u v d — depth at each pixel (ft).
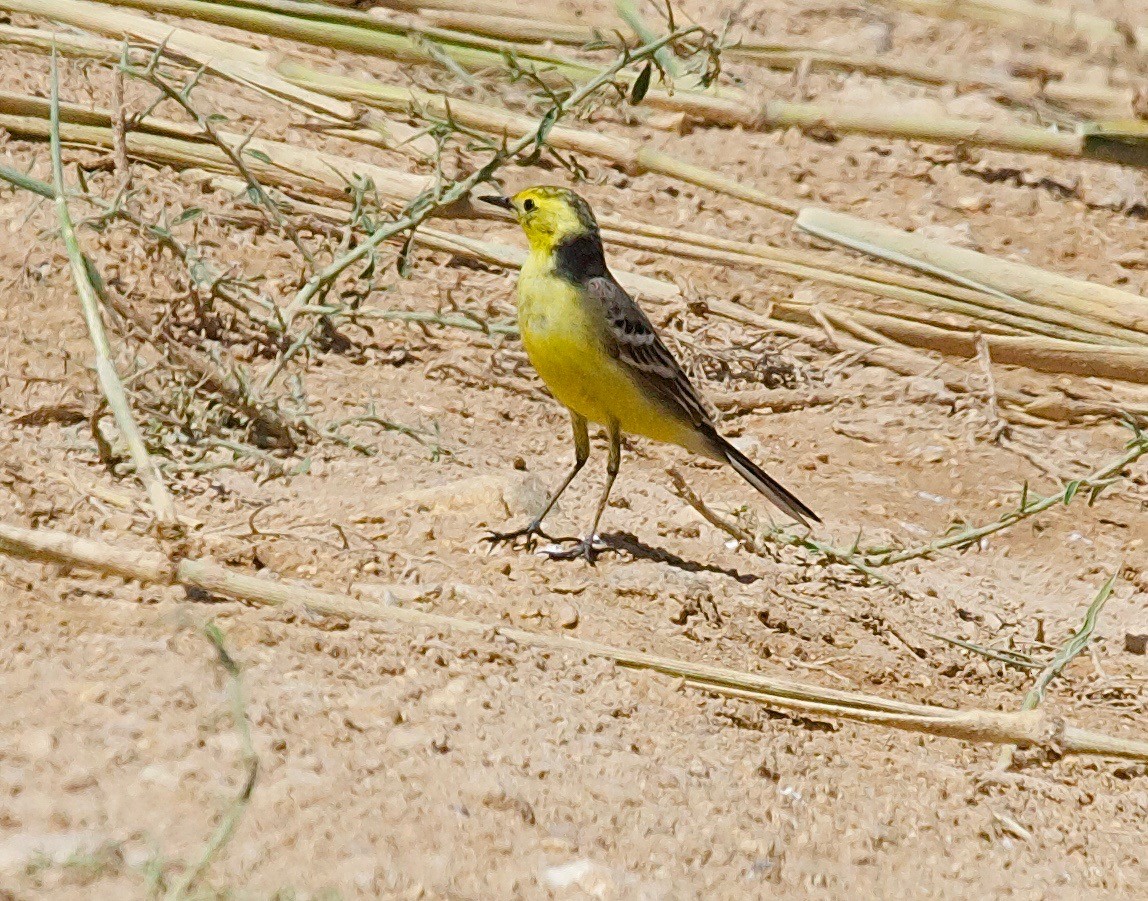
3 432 37.24
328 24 59.88
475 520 38.99
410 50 60.39
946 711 32.73
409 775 25.44
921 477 49.98
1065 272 62.54
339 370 47.24
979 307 55.83
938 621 40.86
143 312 44.68
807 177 65.10
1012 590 44.91
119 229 47.62
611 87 63.26
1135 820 32.01
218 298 45.91
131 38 57.52
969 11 80.89
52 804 22.58
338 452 41.63
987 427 52.60
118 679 26.03
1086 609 44.16
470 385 48.83
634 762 27.96
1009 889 27.71
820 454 50.34
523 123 58.85
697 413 39.81
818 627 37.78
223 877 21.75
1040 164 69.77
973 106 70.03
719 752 29.53
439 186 46.62
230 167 53.31
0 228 46.55
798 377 54.39
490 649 30.45
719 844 26.14
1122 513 49.57
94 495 34.71
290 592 30.30
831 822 28.37
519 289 39.17
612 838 25.40
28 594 28.53
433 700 28.17
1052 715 34.01
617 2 61.87
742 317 56.03
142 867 21.52
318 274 45.68
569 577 36.52
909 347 56.49
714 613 36.45
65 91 54.49
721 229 59.93
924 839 28.86
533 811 25.40
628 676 31.37
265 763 24.61
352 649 29.19
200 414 39.06
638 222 58.54
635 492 44.47
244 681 26.78
